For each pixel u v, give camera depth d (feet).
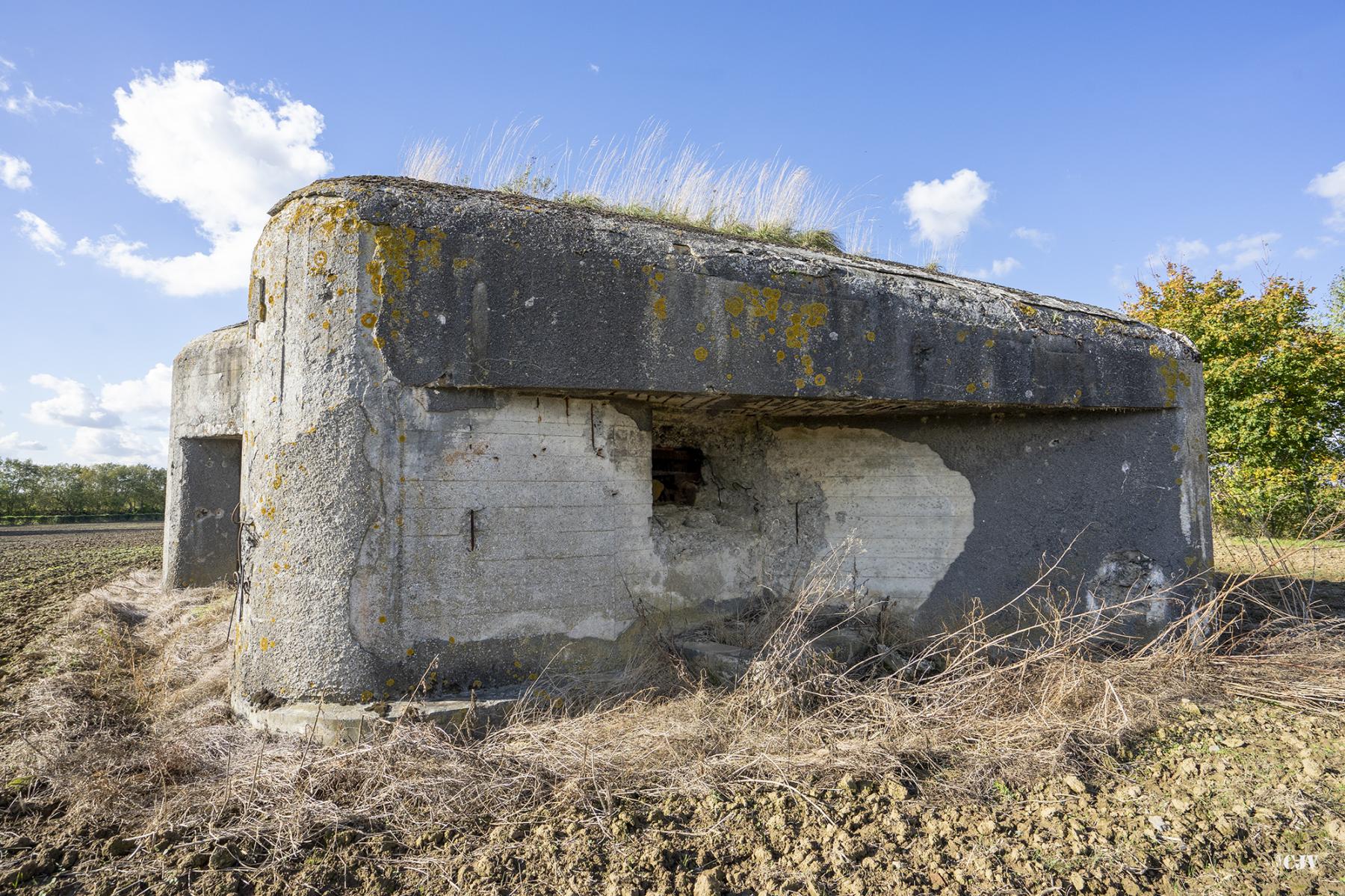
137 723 12.09
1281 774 9.87
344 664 10.73
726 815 8.91
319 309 11.21
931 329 13.67
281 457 11.28
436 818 8.71
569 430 12.51
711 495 16.67
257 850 8.18
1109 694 11.77
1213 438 48.16
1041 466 15.38
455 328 11.18
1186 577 15.12
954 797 9.34
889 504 15.98
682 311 12.14
